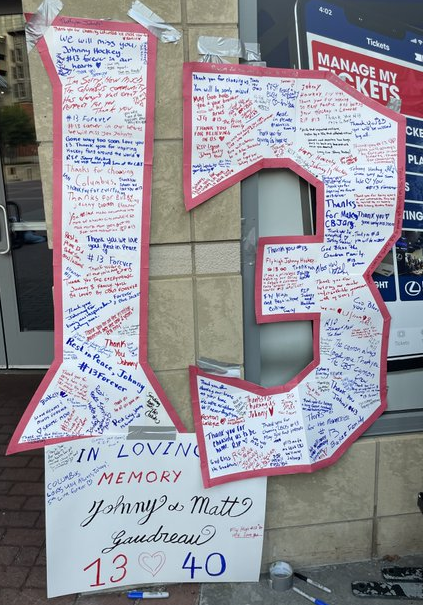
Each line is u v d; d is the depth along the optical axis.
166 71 2.19
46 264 4.79
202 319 2.37
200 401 2.43
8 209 4.69
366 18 2.39
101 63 2.15
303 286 2.44
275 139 2.31
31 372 4.96
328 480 2.60
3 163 4.62
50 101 2.16
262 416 2.48
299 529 2.63
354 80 2.42
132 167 2.23
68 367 2.33
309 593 2.51
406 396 2.66
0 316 4.91
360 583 2.55
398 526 2.71
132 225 2.26
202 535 2.53
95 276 2.28
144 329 2.34
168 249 2.32
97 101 2.17
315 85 2.30
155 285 2.33
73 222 2.23
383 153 2.38
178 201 2.28
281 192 2.41
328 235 2.40
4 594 2.53
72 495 2.41
